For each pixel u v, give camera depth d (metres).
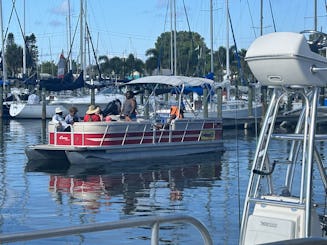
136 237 10.88
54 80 48.34
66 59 59.50
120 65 101.31
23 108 52.00
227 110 42.06
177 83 26.52
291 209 5.82
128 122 23.64
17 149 28.38
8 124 47.25
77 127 23.05
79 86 48.03
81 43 54.19
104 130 22.98
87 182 18.36
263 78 5.89
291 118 34.44
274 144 27.95
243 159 24.34
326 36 6.31
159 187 17.25
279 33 5.76
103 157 23.11
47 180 18.72
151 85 28.88
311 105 5.86
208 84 27.58
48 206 14.34
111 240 10.64
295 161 6.44
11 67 101.56
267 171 6.19
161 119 26.50
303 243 3.70
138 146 23.94
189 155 25.72
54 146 23.28
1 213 13.42
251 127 41.84
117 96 49.19
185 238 10.74
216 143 26.92
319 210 8.46
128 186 17.52
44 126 44.94
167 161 23.78
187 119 25.66
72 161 22.64
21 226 12.12
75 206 14.34
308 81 5.66
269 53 5.67
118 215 13.27
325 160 21.66
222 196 15.45
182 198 15.27
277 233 5.80
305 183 5.79
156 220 4.10
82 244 10.27
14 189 16.88
